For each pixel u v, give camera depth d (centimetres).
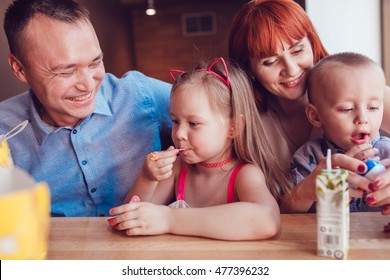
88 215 133
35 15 107
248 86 108
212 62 111
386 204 76
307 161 117
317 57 121
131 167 133
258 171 102
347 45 238
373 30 233
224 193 103
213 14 679
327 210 67
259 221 77
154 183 105
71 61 108
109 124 132
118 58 589
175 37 694
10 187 57
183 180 112
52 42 106
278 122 131
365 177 77
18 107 133
